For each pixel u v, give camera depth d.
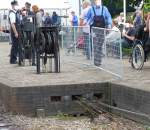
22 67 15.72
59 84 11.52
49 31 13.80
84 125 10.50
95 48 14.75
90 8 15.62
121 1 33.97
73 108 11.56
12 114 11.31
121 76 12.43
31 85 11.41
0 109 11.81
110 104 11.65
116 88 11.34
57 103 11.48
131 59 14.86
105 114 11.27
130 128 10.08
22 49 16.22
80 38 16.05
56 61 13.98
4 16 31.05
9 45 27.11
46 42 13.74
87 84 11.64
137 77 12.56
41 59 15.73
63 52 17.58
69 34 17.12
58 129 10.12
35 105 11.36
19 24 16.31
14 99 11.27
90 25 15.40
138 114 10.45
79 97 11.62
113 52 13.10
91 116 11.21
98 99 11.72
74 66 15.65
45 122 10.77
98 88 11.70
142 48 14.20
